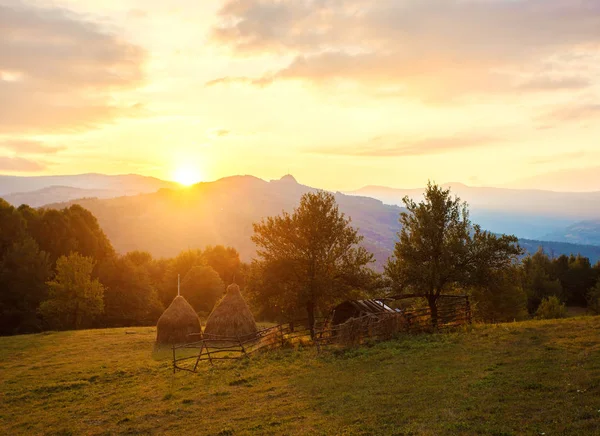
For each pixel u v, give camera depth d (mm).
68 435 14078
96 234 71500
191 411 14852
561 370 13375
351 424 11516
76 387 20359
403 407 12211
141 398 17328
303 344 25141
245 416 13445
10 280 51750
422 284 26047
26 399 18812
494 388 12570
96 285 47500
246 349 28016
